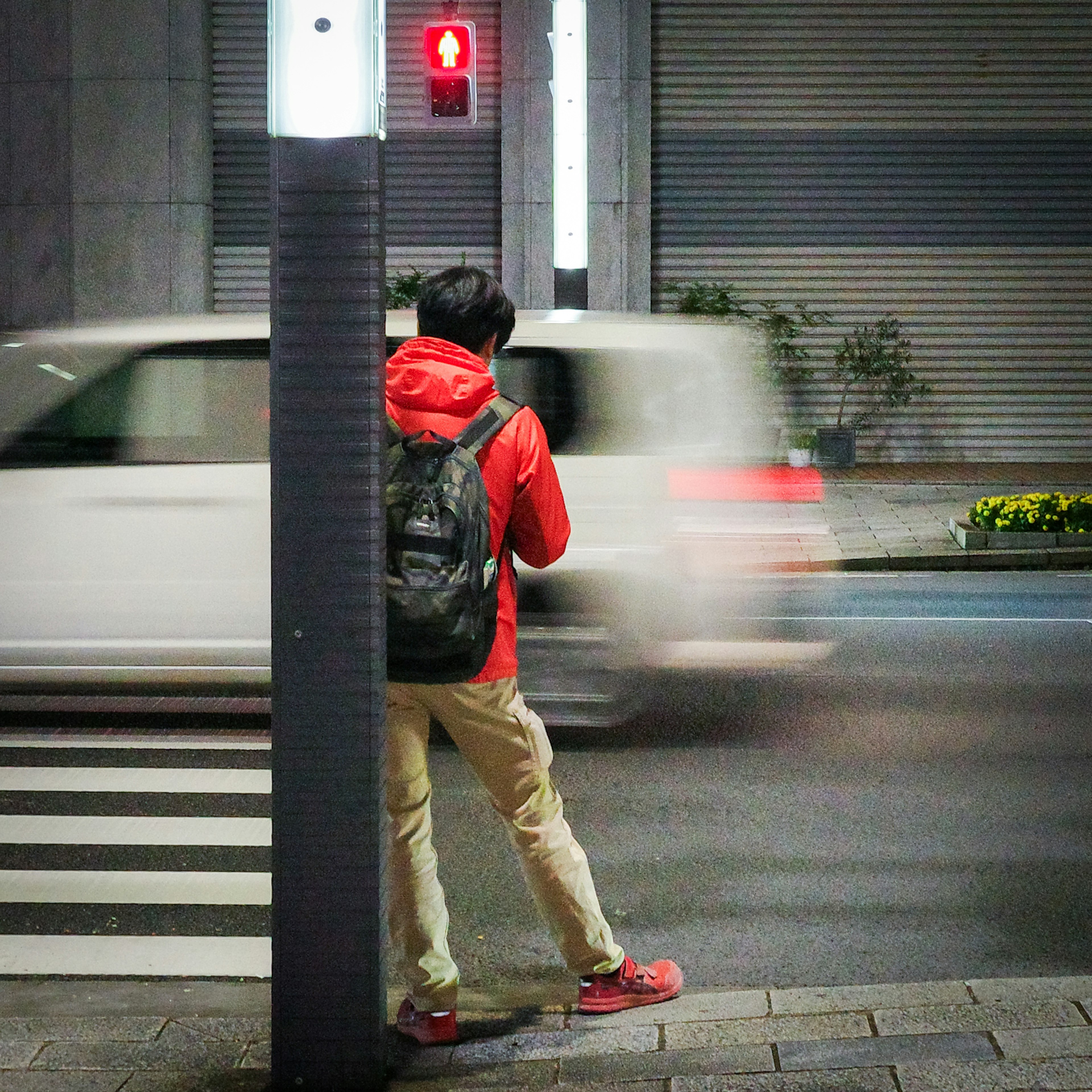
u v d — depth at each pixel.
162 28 45.38
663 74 46.12
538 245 45.97
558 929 9.16
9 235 46.41
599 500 16.09
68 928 11.52
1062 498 31.38
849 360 45.94
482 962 10.91
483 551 8.30
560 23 30.61
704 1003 9.30
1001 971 10.62
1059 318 46.62
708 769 15.47
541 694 16.23
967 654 21.14
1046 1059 7.93
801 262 46.66
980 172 46.22
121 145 45.69
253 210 46.50
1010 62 45.78
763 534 17.09
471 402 8.52
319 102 7.27
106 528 16.67
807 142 46.25
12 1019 9.02
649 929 11.42
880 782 15.02
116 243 45.94
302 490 7.48
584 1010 9.25
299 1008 7.80
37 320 46.47
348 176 7.31
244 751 16.06
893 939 11.19
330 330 7.39
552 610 16.19
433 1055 8.52
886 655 21.00
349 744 7.63
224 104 46.19
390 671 8.36
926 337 46.81
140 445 16.81
